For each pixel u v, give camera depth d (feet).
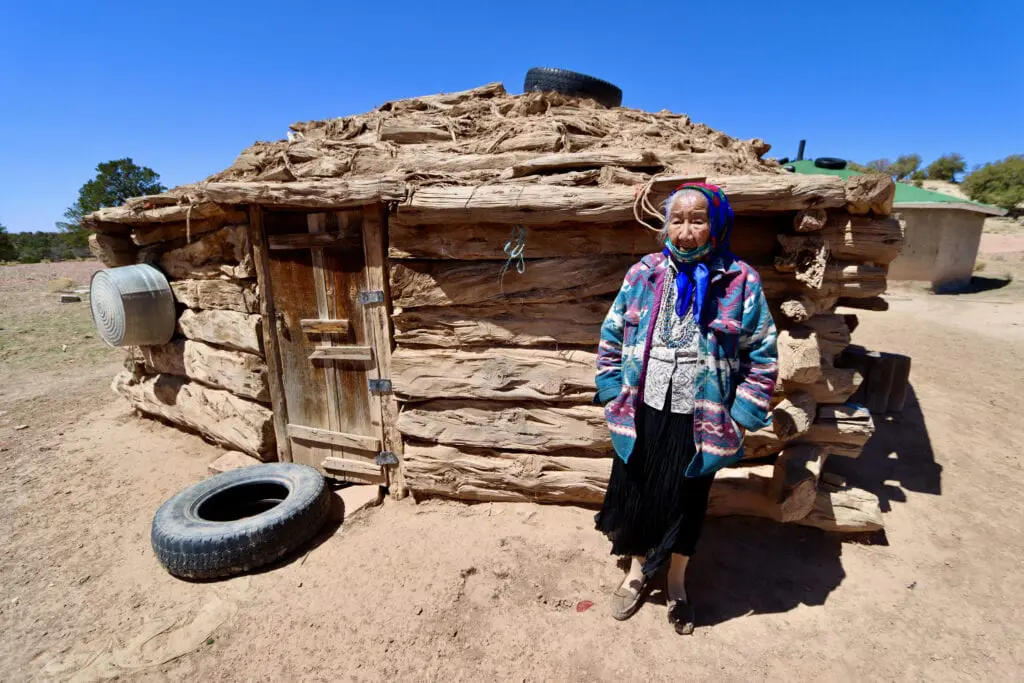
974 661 7.50
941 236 44.06
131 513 11.98
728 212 6.50
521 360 10.34
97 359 26.63
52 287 51.78
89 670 7.64
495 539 10.29
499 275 10.14
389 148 13.07
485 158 11.74
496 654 7.75
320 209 10.94
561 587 9.04
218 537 9.37
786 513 9.48
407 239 10.23
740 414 6.66
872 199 8.35
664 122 15.70
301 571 9.64
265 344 12.33
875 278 9.29
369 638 8.10
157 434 16.52
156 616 8.69
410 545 10.23
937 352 24.81
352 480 12.46
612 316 7.33
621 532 7.63
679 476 7.00
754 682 7.18
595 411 10.32
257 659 7.78
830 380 9.49
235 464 13.34
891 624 8.18
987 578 9.18
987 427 15.38
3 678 7.54
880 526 9.70
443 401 11.05
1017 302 38.09
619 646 7.82
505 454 11.01
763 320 6.56
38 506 12.32
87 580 9.67
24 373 24.18
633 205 8.67
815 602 8.64
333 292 11.40
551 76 16.69
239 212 11.96
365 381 11.64
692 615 8.03
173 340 15.81
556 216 9.18
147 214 13.82
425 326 10.83
